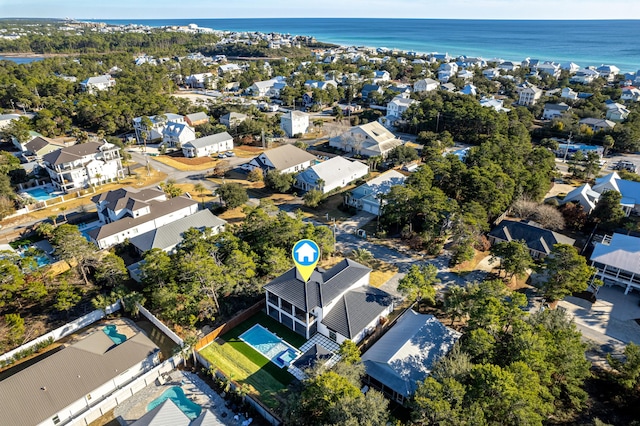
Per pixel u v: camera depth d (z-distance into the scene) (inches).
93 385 1460.4
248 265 2021.4
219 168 3779.5
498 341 1561.3
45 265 2260.1
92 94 6166.3
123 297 1919.3
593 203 2920.8
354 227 2805.1
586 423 1385.3
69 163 3309.5
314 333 1847.9
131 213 2659.9
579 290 1948.8
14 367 1649.9
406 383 1456.7
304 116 5093.5
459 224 2359.7
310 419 1306.6
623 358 1681.8
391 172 3324.3
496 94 7121.1
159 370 1615.4
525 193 2989.7
